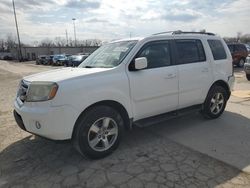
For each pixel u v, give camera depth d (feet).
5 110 23.16
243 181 10.32
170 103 15.28
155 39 14.62
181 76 15.43
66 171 11.58
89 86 11.84
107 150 12.76
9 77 59.11
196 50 16.72
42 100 11.28
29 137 15.87
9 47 307.78
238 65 58.18
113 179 10.77
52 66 114.21
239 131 16.05
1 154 13.56
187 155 12.76
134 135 15.69
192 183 10.27
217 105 18.51
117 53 14.28
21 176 11.30
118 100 12.80
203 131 16.15
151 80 14.01
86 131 11.94
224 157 12.44
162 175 10.92
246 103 23.29
